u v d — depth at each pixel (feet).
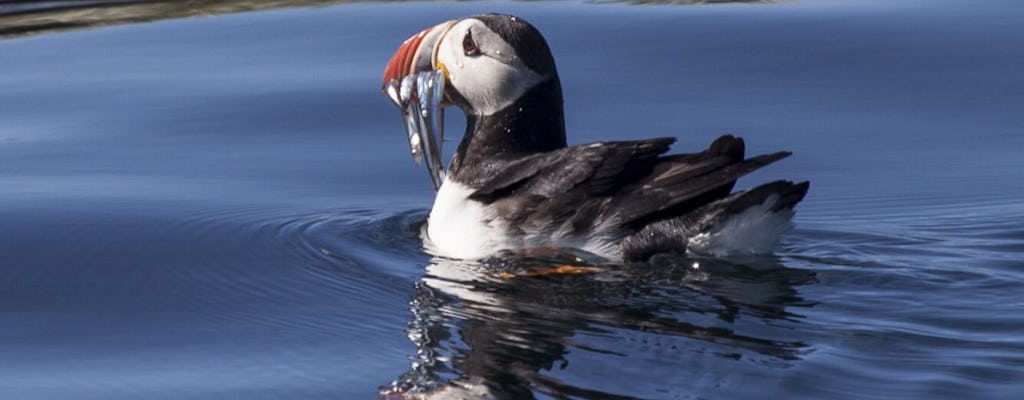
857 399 25.85
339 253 36.17
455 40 36.11
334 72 53.83
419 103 36.63
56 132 48.57
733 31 57.16
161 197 41.81
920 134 46.70
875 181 42.60
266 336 30.78
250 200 41.55
